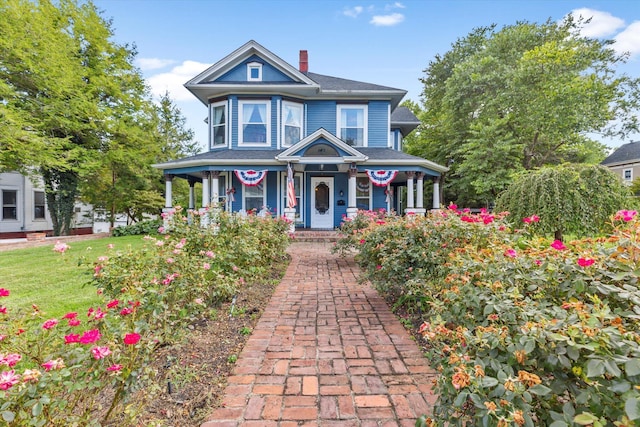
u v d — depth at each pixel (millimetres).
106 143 14328
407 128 15219
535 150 15391
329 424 2039
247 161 11062
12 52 10781
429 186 21547
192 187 14688
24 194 17500
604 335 1148
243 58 12578
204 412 2145
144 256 3289
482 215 3924
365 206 13195
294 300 4598
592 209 6324
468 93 16297
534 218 3557
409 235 4043
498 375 1258
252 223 5887
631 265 1595
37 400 1316
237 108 12430
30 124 10828
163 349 2881
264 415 2123
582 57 13266
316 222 13031
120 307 2498
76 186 14695
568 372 1264
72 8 13000
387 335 3406
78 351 1578
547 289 1748
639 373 1017
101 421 1760
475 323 1766
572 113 12477
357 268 6758
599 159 16016
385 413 2145
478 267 2248
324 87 12938
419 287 3594
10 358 1379
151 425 1752
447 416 1474
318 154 12078
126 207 17562
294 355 2959
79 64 12961
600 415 1079
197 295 3504
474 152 14727
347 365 2777
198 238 4176
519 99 13844
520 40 15734
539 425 1258
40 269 6574
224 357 2910
